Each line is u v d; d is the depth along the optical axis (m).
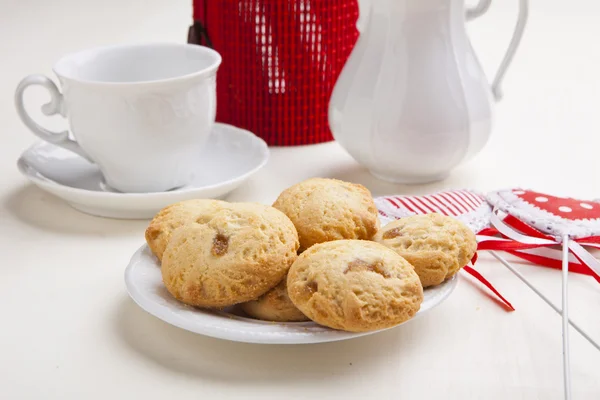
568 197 0.77
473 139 0.78
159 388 0.57
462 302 0.64
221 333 0.57
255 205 0.62
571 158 0.85
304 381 0.57
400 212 0.72
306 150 0.88
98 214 0.75
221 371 0.58
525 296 0.65
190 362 0.59
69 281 0.67
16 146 0.88
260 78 0.87
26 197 0.79
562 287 0.63
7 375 0.58
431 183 0.81
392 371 0.58
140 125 0.73
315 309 0.57
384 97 0.76
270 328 0.57
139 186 0.77
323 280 0.57
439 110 0.76
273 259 0.59
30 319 0.63
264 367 0.58
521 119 0.95
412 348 0.60
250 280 0.59
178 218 0.64
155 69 0.80
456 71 0.76
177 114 0.74
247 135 0.83
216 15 0.87
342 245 0.59
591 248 0.70
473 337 0.61
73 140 0.77
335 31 0.87
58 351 0.60
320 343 0.60
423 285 0.61
